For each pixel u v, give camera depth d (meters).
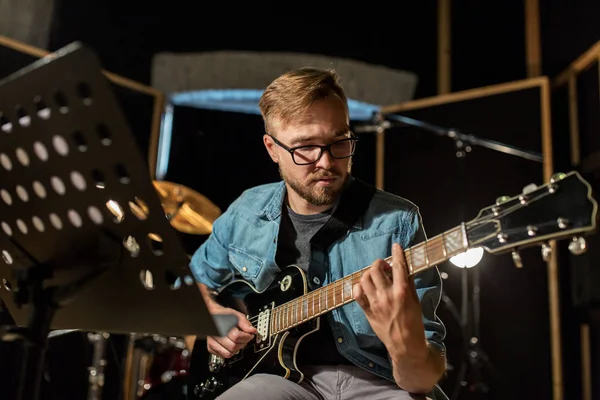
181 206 2.64
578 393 3.03
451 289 3.19
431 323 1.38
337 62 3.47
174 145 3.55
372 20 3.62
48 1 3.23
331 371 1.42
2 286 1.18
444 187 3.28
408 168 3.38
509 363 3.02
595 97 3.01
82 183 0.98
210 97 3.55
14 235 1.08
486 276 3.14
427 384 1.26
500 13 3.57
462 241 1.13
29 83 0.91
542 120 3.10
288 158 1.47
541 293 3.03
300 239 1.55
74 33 3.29
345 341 1.42
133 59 3.45
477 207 3.20
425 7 3.70
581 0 3.29
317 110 1.43
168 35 3.52
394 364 1.25
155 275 1.04
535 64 3.41
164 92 3.48
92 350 3.05
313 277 1.48
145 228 0.99
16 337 1.01
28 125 0.95
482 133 3.24
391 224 1.48
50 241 1.06
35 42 3.18
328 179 1.43
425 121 3.40
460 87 3.57
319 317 1.41
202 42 3.53
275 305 1.50
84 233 1.04
